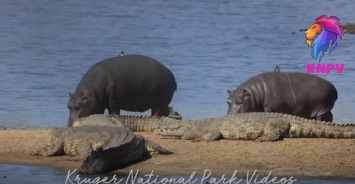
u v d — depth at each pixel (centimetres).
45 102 9781
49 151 6925
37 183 6178
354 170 6444
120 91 8212
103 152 6469
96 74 8188
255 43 15175
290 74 8000
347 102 9881
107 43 15325
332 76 11825
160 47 14700
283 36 16262
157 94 8412
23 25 18275
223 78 11406
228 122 7231
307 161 6638
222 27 17838
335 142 7094
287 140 7144
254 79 7975
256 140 7156
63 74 11769
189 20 19138
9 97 10044
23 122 8656
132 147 6669
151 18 19512
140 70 8319
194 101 9838
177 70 12038
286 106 7875
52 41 15538
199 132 7250
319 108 7912
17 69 12125
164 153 6881
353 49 14388
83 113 8050
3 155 6931
